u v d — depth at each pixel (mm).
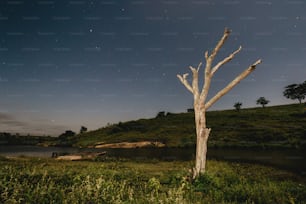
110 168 18078
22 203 7148
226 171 16953
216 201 8828
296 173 19078
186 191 9930
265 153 40688
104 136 94312
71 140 101500
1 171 11117
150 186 9797
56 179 10727
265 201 9070
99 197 7660
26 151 59125
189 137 72062
